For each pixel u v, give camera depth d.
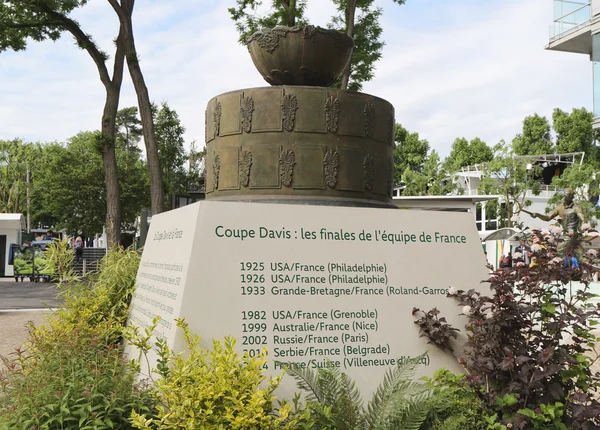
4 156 58.81
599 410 3.94
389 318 4.89
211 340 4.38
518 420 4.01
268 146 5.92
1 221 30.72
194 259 4.52
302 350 4.61
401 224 5.15
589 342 4.37
